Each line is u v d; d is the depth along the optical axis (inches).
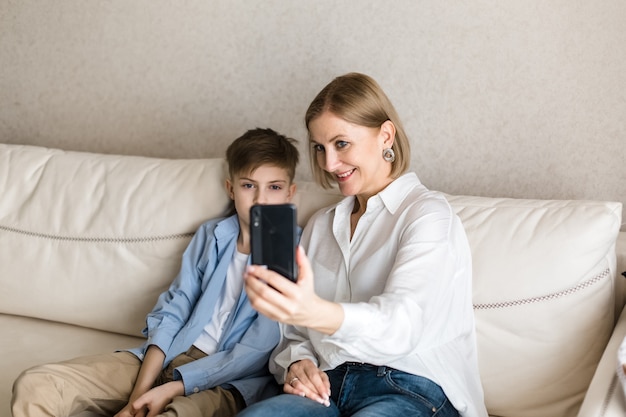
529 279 62.2
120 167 82.6
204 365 64.9
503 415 64.1
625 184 73.5
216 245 71.9
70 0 95.3
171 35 91.1
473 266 64.2
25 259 82.2
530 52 74.8
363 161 61.4
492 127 77.7
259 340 67.2
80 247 80.3
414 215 59.2
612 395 49.0
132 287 77.9
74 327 82.0
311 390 56.8
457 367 59.3
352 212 66.7
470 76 77.5
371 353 50.6
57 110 99.6
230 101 89.7
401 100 81.0
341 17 82.0
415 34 79.0
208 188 76.5
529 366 62.3
